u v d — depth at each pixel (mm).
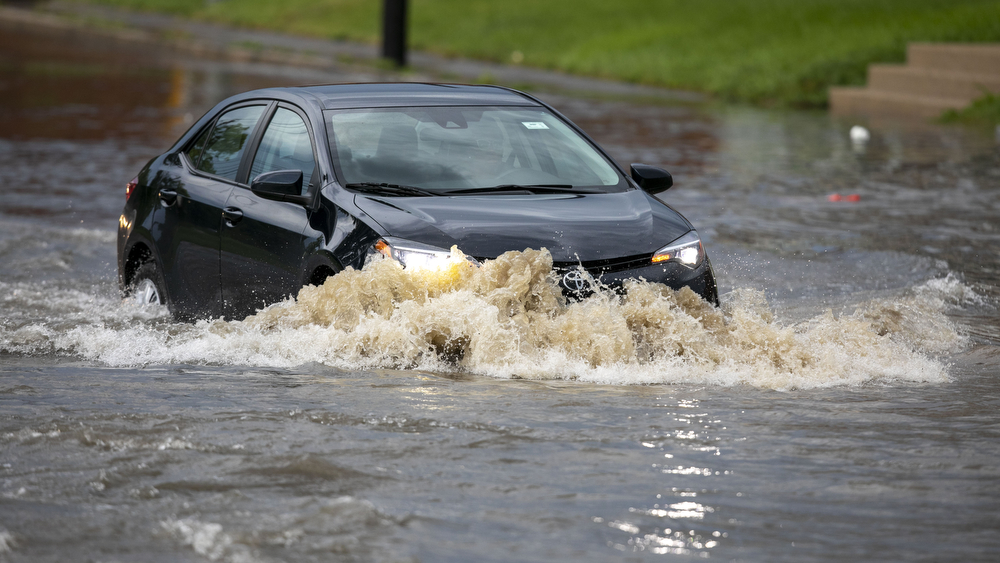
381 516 12828
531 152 23625
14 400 17688
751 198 44500
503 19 144875
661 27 125188
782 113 84750
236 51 133375
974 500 13648
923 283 28953
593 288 20109
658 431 16203
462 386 18594
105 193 45844
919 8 109750
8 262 32375
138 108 79375
